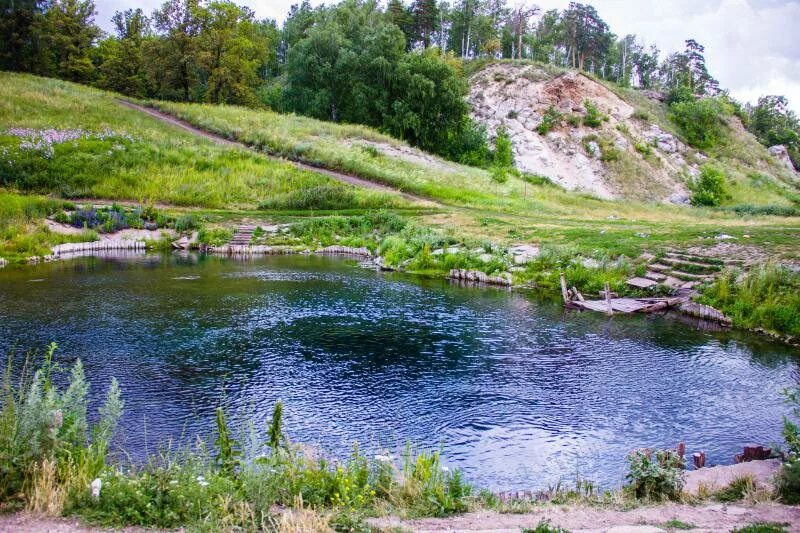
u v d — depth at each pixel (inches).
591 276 990.4
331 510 260.4
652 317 824.3
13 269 1067.3
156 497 246.7
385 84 2864.2
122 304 807.7
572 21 4296.3
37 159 1658.5
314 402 484.7
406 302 878.4
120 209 1459.2
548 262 1070.4
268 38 4416.8
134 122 2201.0
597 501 293.1
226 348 622.8
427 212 1637.6
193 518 235.0
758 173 3122.5
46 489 238.8
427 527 248.4
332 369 568.4
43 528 220.7
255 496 254.2
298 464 296.8
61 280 967.6
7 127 1854.1
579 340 695.7
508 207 1814.7
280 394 500.4
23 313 740.0
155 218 1485.0
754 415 479.2
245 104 3245.6
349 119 2950.3
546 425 453.4
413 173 2091.5
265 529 232.2
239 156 1991.9
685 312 846.5
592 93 3216.0
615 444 423.5
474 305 870.4
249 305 826.8
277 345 640.4
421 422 452.4
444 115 2854.3
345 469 313.9
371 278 1079.6
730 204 2736.2
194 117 2434.8
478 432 437.7
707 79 5059.1
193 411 456.1
